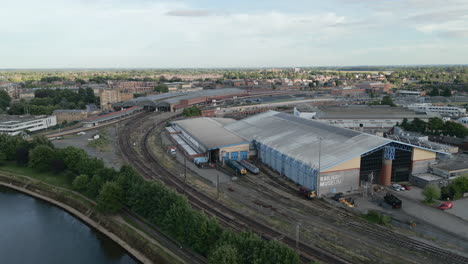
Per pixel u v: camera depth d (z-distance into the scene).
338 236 68.12
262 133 128.88
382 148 94.75
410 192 91.12
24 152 123.94
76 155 110.25
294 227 72.00
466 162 103.50
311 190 88.56
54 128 196.25
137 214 81.81
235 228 71.81
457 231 69.44
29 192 106.69
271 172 109.88
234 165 111.12
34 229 84.38
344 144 97.94
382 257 60.59
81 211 90.50
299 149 102.44
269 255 50.56
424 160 99.50
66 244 77.06
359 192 90.56
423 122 172.12
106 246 75.50
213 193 92.12
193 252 64.38
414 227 71.12
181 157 130.38
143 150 142.75
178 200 69.81
